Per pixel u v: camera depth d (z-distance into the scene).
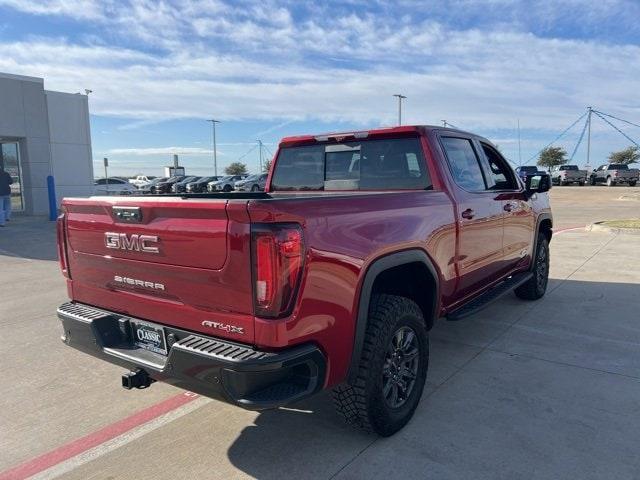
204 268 2.75
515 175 5.71
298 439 3.42
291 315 2.63
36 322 6.14
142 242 3.00
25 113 20.06
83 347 3.41
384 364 3.27
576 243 11.26
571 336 5.27
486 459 3.13
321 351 2.80
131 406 3.97
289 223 2.63
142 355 3.11
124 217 3.08
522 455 3.16
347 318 2.93
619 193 32.81
